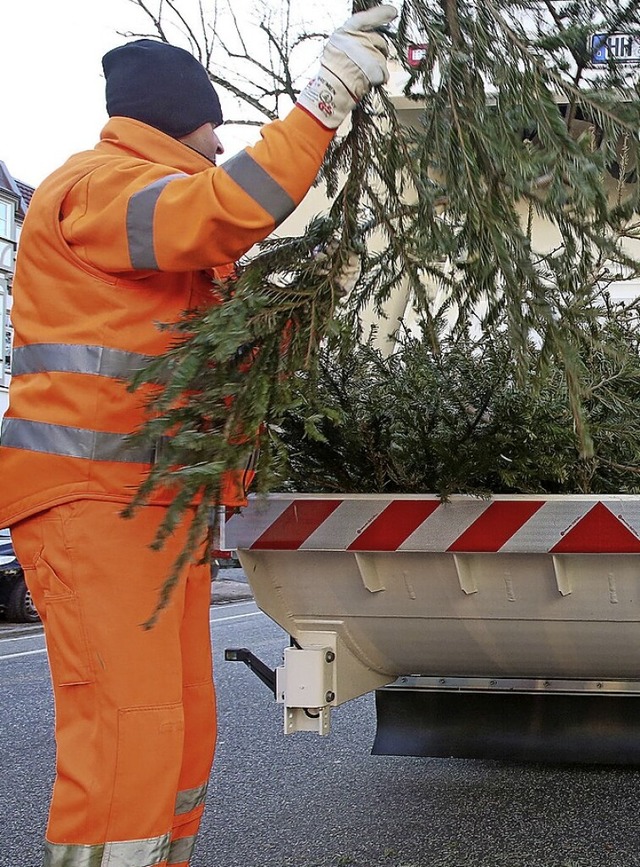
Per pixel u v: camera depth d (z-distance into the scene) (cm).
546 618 274
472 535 261
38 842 332
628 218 185
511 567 267
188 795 235
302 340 204
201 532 181
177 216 194
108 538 203
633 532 251
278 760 439
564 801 369
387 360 291
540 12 196
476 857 309
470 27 191
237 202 191
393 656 299
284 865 305
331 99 193
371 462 282
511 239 189
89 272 207
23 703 612
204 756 237
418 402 275
